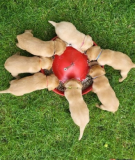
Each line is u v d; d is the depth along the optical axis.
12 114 2.49
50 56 2.25
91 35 2.42
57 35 2.29
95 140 2.55
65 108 2.51
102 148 2.55
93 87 2.32
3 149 2.51
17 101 2.48
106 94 2.29
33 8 2.37
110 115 2.53
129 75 2.49
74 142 2.54
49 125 2.51
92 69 2.30
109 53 2.26
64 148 2.54
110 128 2.55
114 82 2.48
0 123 2.50
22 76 2.44
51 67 2.34
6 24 2.37
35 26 2.39
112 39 2.44
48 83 2.28
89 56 2.27
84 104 2.29
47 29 2.40
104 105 2.34
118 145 2.56
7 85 2.45
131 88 2.51
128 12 2.40
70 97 2.27
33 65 2.23
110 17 2.41
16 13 2.37
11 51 2.42
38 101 2.49
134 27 2.42
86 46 2.24
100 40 2.43
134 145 2.56
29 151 2.52
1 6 2.36
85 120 2.28
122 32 2.43
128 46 2.46
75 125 2.53
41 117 2.51
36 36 2.41
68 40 2.22
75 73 2.33
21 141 2.51
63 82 2.36
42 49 2.20
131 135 2.55
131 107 2.52
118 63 2.28
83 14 2.40
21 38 2.24
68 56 2.32
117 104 2.33
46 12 2.38
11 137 2.50
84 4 2.39
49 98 2.49
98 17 2.41
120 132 2.56
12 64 2.23
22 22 2.38
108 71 2.47
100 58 2.26
